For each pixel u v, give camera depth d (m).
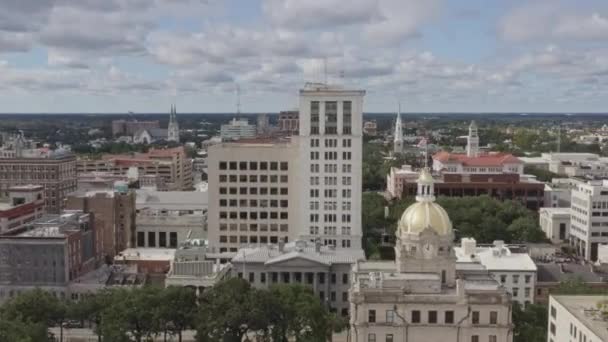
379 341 144.00
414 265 155.75
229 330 158.25
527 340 155.00
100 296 176.25
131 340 164.75
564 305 135.25
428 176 158.38
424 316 143.75
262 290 166.75
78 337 186.38
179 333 167.50
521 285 199.38
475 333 143.38
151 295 165.00
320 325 165.25
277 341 161.25
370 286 146.88
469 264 171.62
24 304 166.50
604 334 115.00
